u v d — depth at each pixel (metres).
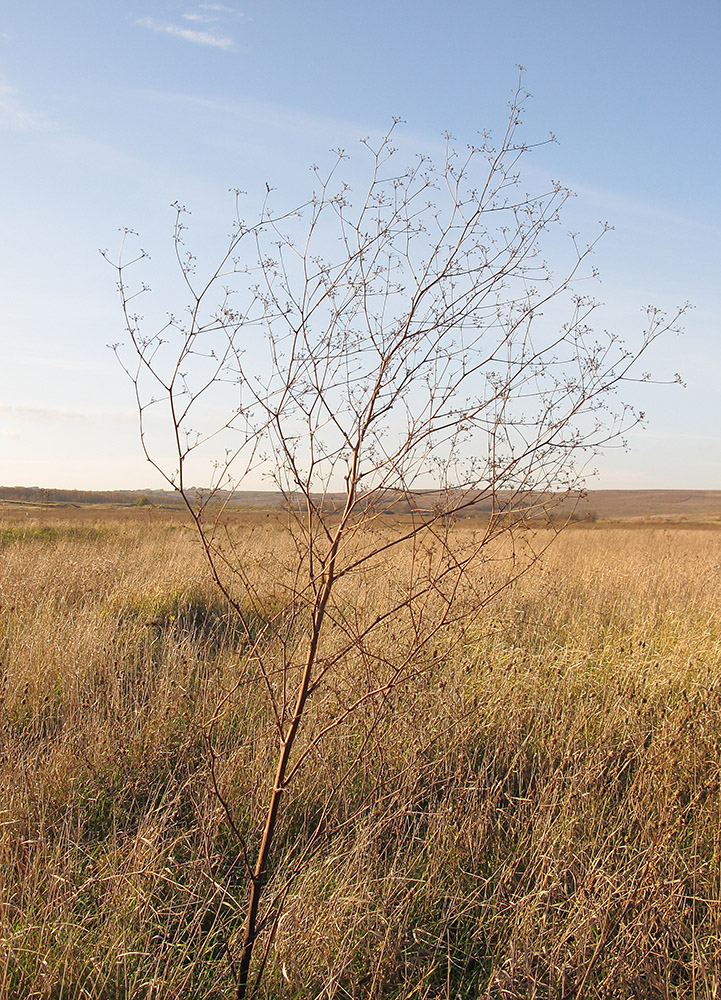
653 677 4.50
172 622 5.98
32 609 5.95
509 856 2.88
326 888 2.62
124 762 3.40
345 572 2.18
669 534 19.23
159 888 2.58
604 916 2.40
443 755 3.27
